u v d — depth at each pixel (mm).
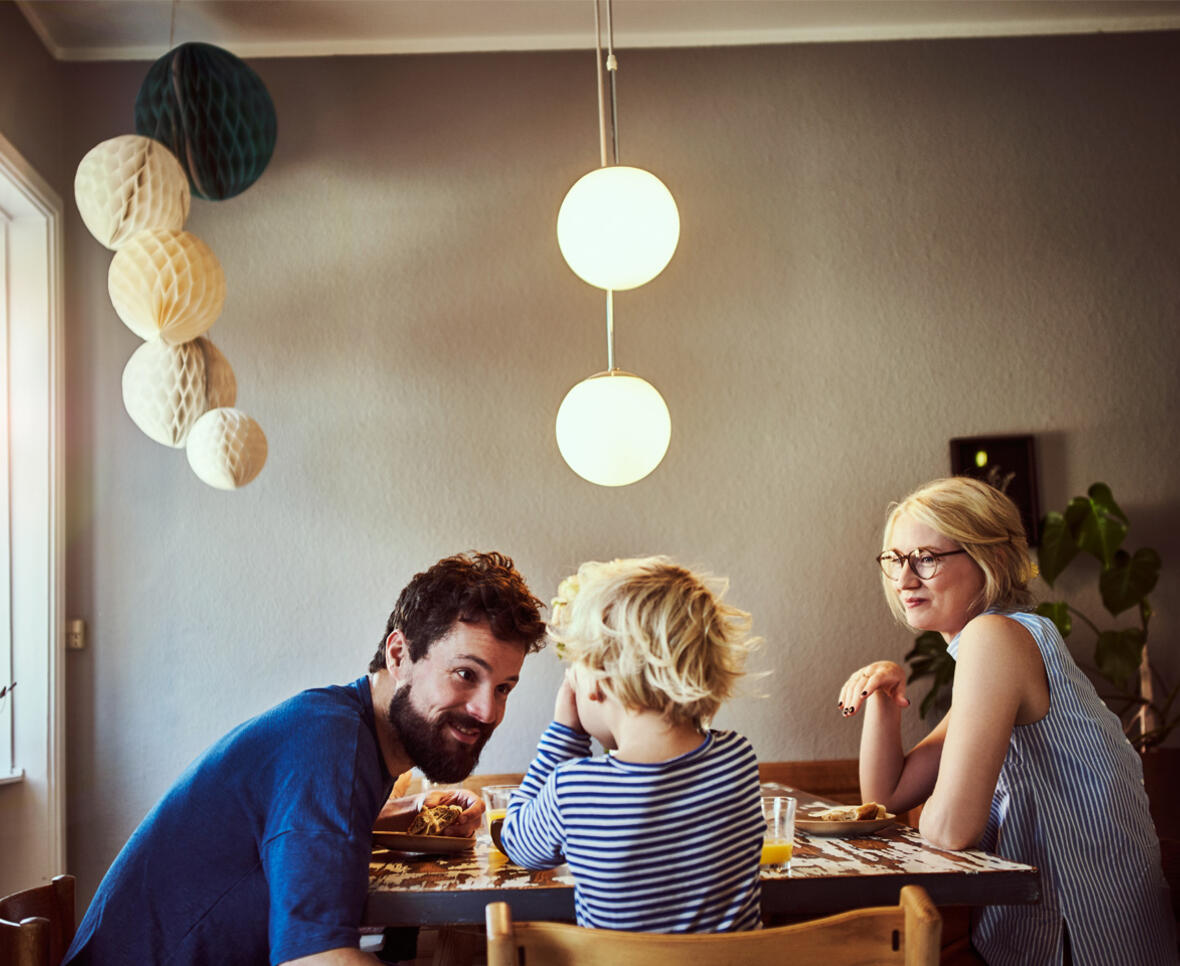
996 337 3352
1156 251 3393
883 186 3391
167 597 3156
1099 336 3361
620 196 2166
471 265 3316
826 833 1501
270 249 3293
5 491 3033
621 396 2445
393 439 3246
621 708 1213
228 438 2703
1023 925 1459
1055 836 1441
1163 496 3311
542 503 3238
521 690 3160
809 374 3318
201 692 3135
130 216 2488
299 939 1103
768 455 3287
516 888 1225
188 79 2939
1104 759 1452
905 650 3227
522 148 3365
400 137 3354
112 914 1209
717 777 1187
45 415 3066
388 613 3188
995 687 1429
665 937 991
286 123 3340
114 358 3213
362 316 3283
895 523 1688
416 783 1998
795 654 3221
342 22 3264
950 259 3371
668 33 3404
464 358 3281
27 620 3012
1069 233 3391
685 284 3332
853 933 1018
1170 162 3422
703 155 3379
